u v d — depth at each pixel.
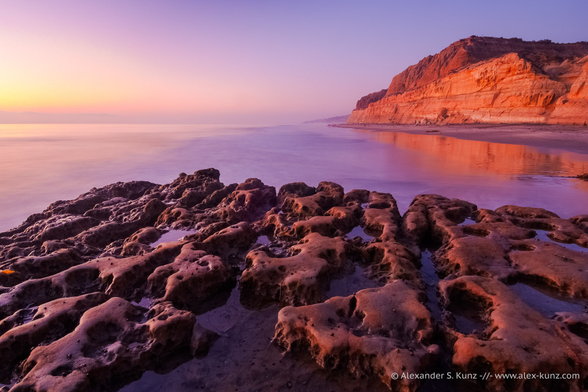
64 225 11.15
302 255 7.83
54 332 5.56
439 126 76.38
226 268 7.59
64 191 20.31
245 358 5.32
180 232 11.30
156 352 5.29
